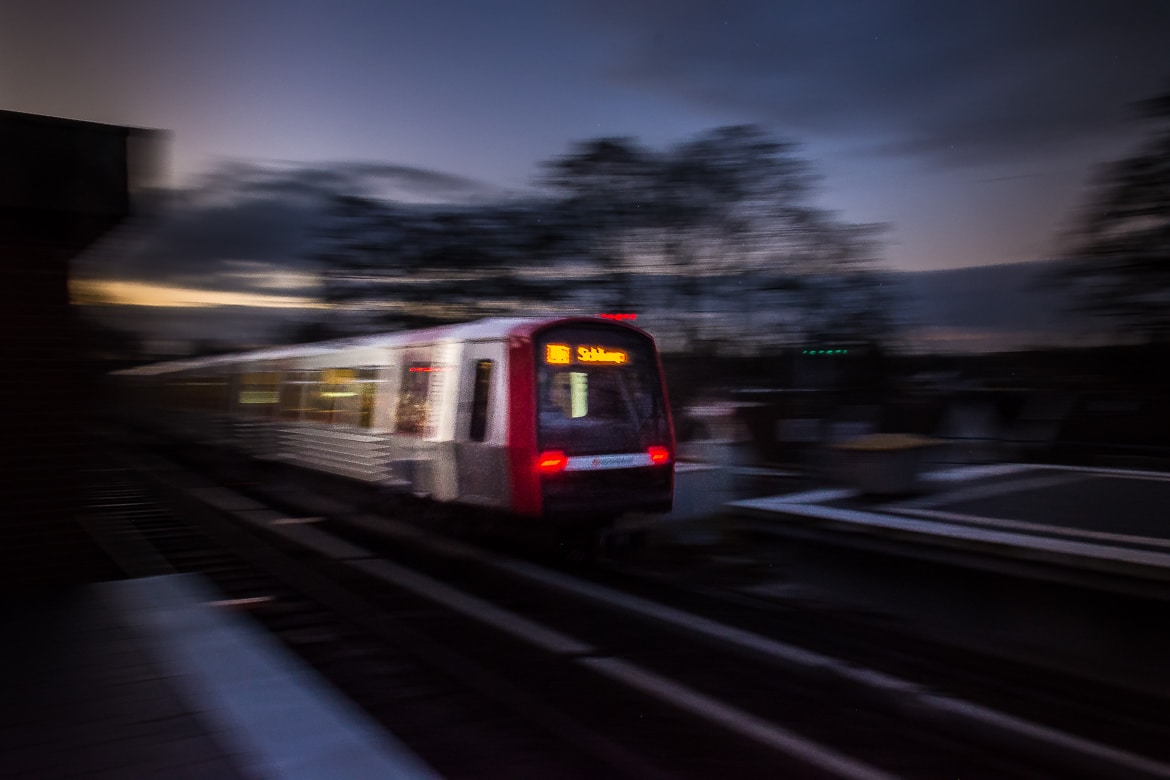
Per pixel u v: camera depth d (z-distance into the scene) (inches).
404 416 450.3
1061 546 284.4
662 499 397.1
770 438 730.2
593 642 252.5
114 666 196.5
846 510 370.6
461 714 195.3
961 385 849.5
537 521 362.6
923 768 168.2
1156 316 649.0
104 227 259.4
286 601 300.2
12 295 256.7
